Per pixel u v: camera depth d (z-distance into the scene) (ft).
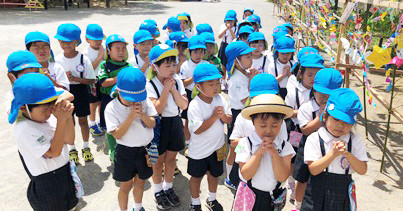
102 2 84.79
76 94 14.51
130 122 9.64
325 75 10.37
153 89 11.67
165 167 12.38
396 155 16.03
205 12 71.82
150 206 12.32
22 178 13.65
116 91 9.76
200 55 15.67
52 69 13.10
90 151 15.94
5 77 24.85
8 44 34.73
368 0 15.46
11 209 11.77
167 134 11.93
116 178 10.56
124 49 14.33
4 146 16.14
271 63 15.87
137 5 83.71
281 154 8.46
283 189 8.91
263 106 7.50
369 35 15.61
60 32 14.08
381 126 19.26
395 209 12.20
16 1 66.28
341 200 8.69
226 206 12.34
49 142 8.63
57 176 9.08
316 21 25.84
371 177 14.28
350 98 7.97
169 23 22.43
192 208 11.58
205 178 14.38
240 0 109.29
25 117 8.35
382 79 27.91
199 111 10.77
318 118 10.40
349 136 8.68
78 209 11.95
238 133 10.25
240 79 13.37
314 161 8.70
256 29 24.18
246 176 8.27
